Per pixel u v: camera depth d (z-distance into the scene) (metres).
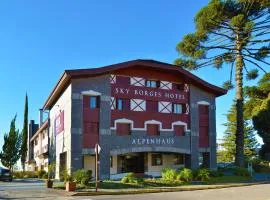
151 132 43.84
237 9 38.59
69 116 40.47
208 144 47.06
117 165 43.56
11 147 60.16
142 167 44.97
